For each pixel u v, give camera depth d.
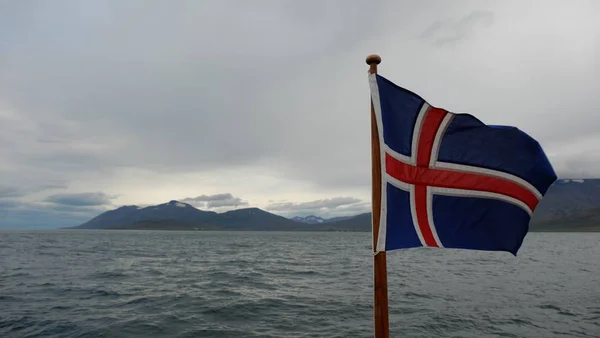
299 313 14.93
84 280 23.09
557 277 26.11
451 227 5.12
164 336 11.48
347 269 32.25
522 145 5.25
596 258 45.25
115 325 12.48
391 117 5.10
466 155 5.27
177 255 49.06
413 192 5.07
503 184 5.23
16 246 65.25
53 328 12.03
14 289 19.39
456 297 18.31
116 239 119.88
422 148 5.19
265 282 23.61
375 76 5.01
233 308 15.53
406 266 35.69
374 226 4.84
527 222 5.25
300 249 70.81
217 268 32.09
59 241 93.81
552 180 5.25
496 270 31.45
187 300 17.00
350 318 14.16
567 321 13.71
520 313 14.91
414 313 14.86
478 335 12.03
